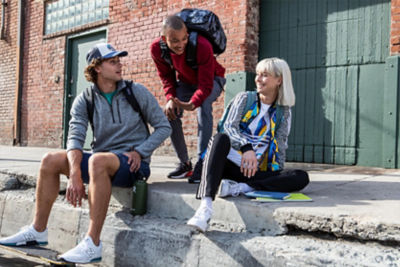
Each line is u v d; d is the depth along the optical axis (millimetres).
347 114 4688
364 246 1879
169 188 2746
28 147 7961
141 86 2703
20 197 3279
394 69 4207
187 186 2836
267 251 1943
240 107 2518
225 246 2096
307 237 2059
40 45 8188
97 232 2270
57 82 7828
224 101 5418
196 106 2906
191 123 5723
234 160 2465
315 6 4969
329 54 4848
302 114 5055
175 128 3211
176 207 2533
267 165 2531
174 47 2857
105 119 2615
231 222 2287
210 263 2150
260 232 2164
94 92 2625
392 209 2072
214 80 3217
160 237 2383
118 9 6793
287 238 2059
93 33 7289
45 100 8055
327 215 1973
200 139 3113
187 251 2254
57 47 7863
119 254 2564
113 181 2469
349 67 4691
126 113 2641
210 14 3061
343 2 4750
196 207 2432
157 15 6223
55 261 2205
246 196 2406
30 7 8430
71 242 2863
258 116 2545
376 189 2736
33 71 8305
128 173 2486
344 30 4742
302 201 2285
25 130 8438
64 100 7695
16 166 4062
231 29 5383
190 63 2975
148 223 2502
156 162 4816
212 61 2963
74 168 2396
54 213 2998
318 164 4781
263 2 5410
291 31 5164
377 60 4492
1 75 8961
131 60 6590
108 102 2635
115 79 2547
